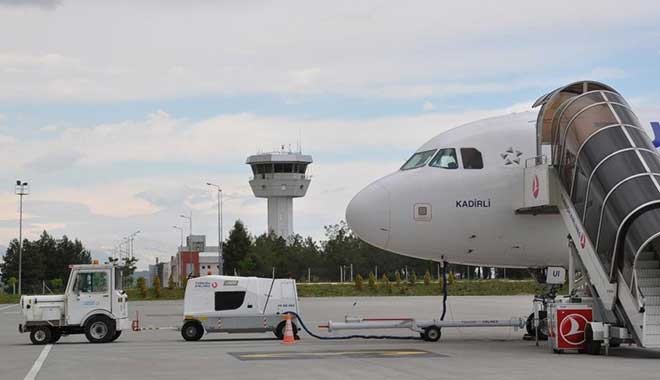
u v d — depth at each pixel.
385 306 60.88
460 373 18.86
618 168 23.31
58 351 27.47
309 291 88.88
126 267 41.62
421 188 27.78
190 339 32.72
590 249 24.11
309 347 27.61
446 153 28.30
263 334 36.41
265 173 155.75
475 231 27.78
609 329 23.36
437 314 50.31
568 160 25.39
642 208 22.08
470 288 90.00
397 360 22.17
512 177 27.81
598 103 25.33
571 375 18.17
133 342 32.06
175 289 93.75
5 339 35.06
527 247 28.14
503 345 27.92
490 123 29.02
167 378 18.61
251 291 33.12
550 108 26.77
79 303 32.12
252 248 124.00
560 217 27.86
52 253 160.38
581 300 24.73
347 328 30.34
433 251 28.34
